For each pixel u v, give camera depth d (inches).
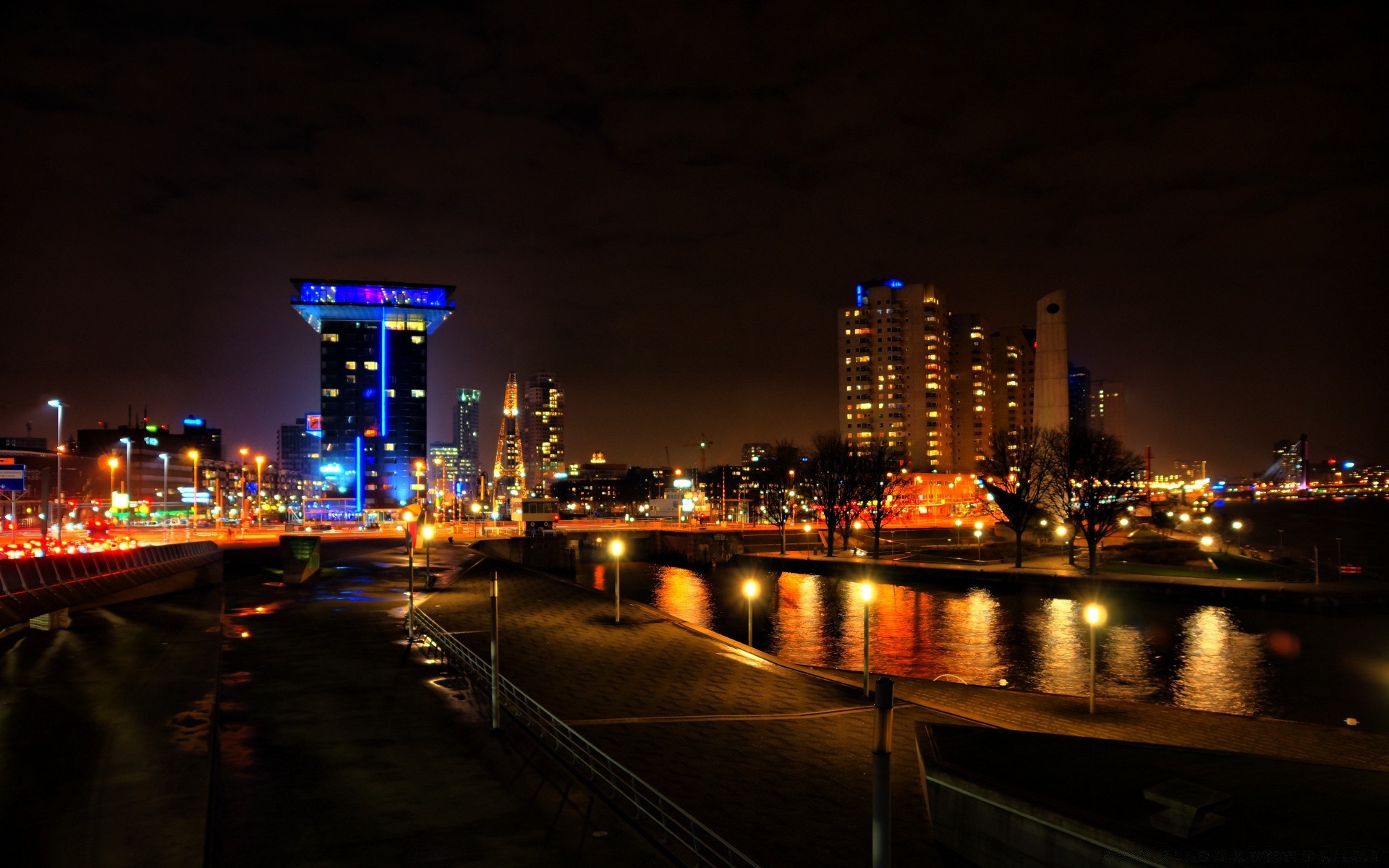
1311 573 3905.0
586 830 789.2
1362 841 644.1
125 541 3868.1
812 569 4857.3
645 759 1061.1
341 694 1239.5
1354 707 1879.9
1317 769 813.9
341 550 3818.9
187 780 840.9
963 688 1665.8
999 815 757.3
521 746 1021.2
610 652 1713.8
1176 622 2989.7
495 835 772.6
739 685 1499.8
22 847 695.1
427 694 1245.7
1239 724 1401.3
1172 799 671.8
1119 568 4261.8
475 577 2780.5
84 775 850.1
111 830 729.6
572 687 1423.5
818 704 1402.6
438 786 887.1
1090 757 858.8
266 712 1142.3
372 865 708.7
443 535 5339.6
